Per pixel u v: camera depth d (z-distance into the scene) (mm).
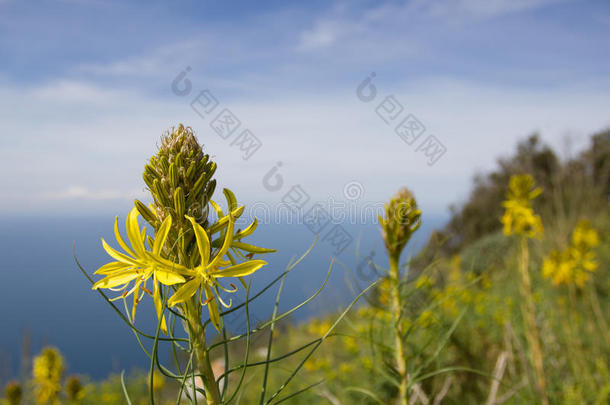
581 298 788
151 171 200
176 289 195
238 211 202
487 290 1062
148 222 196
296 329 990
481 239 1871
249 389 756
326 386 637
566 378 578
